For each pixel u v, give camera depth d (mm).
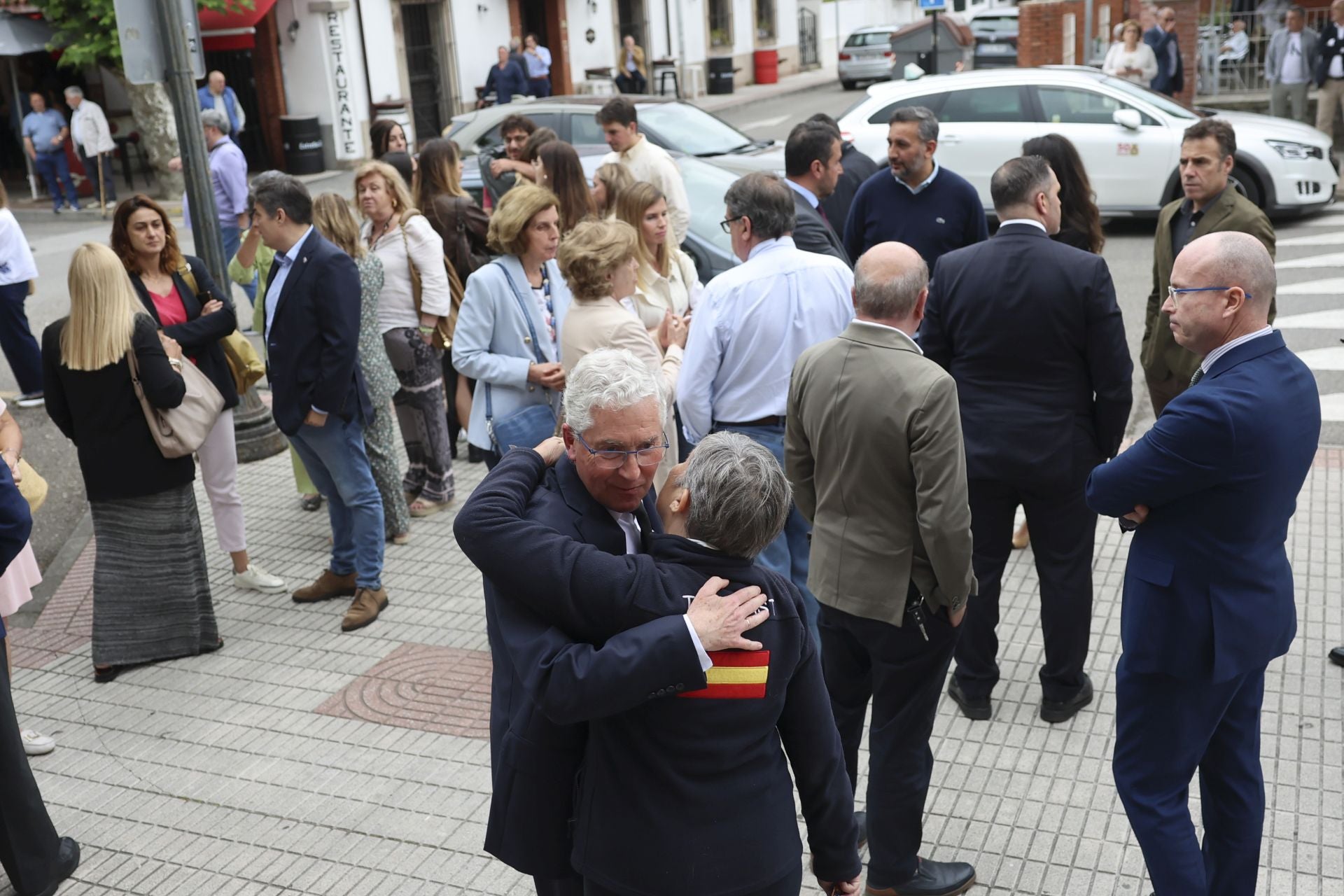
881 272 3365
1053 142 5293
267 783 4453
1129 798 3279
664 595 2389
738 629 2336
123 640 5344
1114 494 3150
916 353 3387
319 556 6551
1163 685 3205
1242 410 2955
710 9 33406
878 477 3393
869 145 13367
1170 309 3104
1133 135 12664
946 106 13312
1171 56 17438
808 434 3568
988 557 4398
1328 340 9016
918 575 3412
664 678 2297
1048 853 3846
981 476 4250
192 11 7250
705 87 33062
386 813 4234
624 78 29094
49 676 5395
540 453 2693
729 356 4547
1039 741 4438
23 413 9359
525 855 2637
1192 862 3176
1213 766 3355
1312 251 11656
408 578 6137
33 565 4660
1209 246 3008
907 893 3643
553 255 5137
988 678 4551
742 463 2428
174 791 4434
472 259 6992
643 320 5582
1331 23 15609
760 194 4477
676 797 2426
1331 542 5906
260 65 23047
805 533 4863
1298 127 12945
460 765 4512
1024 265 4109
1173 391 5273
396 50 24094
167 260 5684
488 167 8195
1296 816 3922
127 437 5141
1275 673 4781
